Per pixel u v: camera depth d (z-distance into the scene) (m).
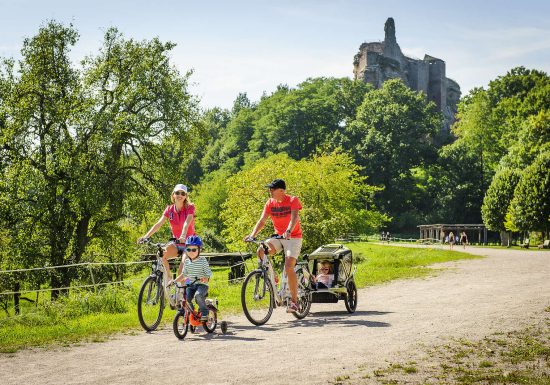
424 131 110.62
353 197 55.94
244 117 141.00
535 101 95.19
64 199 30.88
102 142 31.25
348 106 129.00
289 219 10.20
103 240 32.56
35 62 31.62
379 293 14.92
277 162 44.94
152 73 33.62
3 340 8.85
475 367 6.53
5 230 29.78
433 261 31.75
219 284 20.52
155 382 6.09
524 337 8.12
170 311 11.60
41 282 30.14
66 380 6.25
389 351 7.36
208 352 7.59
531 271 22.28
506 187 78.81
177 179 33.53
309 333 8.88
